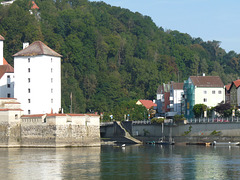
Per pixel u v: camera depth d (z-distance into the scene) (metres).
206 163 152.25
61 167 146.38
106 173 136.12
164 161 157.62
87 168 144.25
